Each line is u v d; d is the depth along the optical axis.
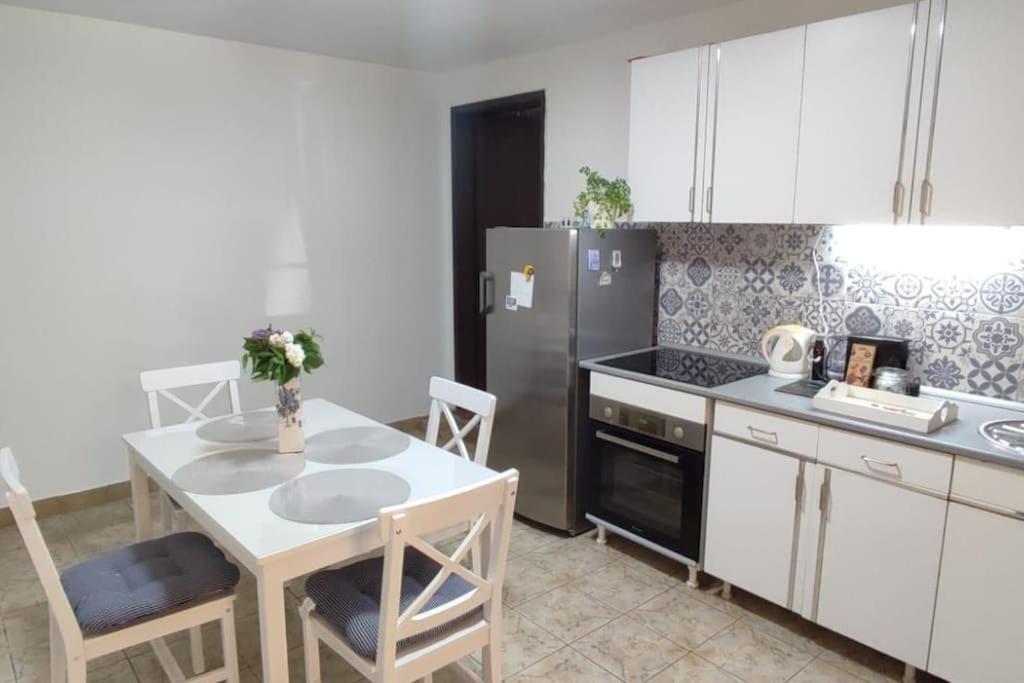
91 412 3.53
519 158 4.24
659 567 3.02
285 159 3.97
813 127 2.45
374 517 1.82
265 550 1.64
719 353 3.26
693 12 3.09
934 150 2.18
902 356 2.57
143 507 2.48
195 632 2.22
